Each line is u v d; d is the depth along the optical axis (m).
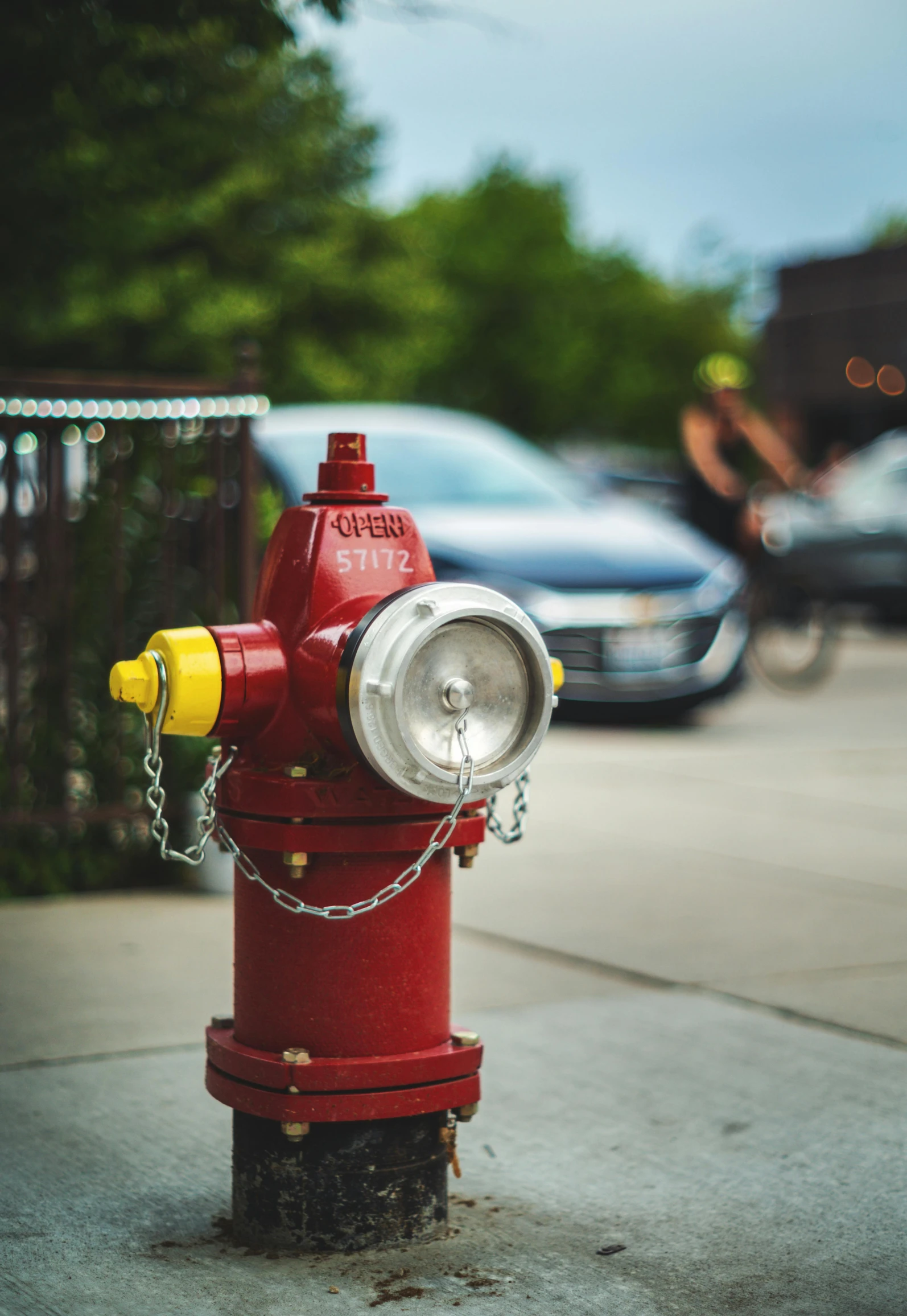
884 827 6.93
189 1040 3.96
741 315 66.19
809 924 5.27
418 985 2.76
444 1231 2.89
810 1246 2.87
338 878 2.70
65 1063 3.78
